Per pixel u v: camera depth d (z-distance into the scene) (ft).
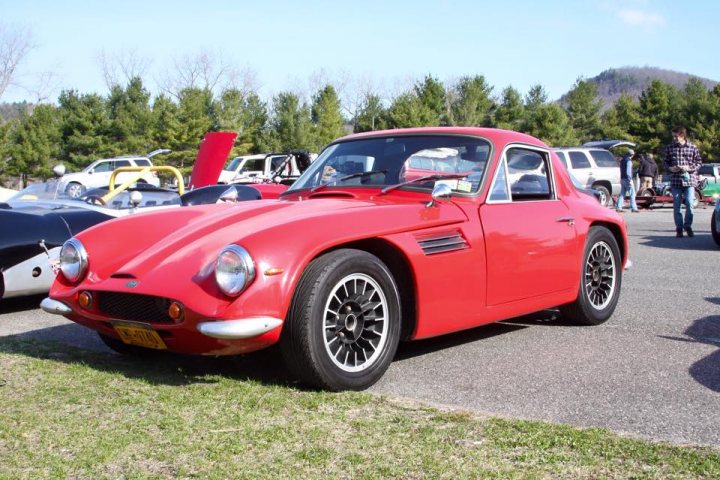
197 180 25.88
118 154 159.33
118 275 11.05
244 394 10.21
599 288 15.66
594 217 15.28
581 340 14.15
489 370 12.00
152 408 9.55
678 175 36.09
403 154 13.71
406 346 13.80
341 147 14.69
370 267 10.75
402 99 177.27
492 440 8.43
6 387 10.51
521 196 13.96
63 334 15.01
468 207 12.69
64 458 7.88
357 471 7.54
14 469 7.59
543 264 13.75
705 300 18.39
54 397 10.03
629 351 13.21
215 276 10.00
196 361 12.35
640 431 9.00
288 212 11.72
